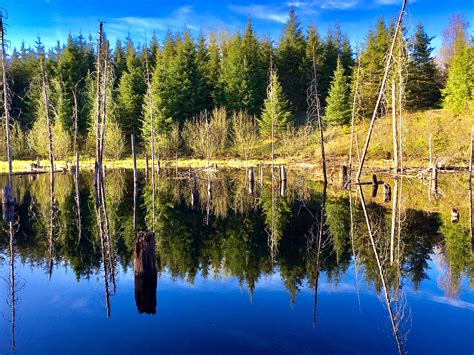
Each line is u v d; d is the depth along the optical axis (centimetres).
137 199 2316
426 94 4759
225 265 1029
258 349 598
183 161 4931
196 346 610
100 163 2294
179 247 1220
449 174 3186
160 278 933
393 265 998
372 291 830
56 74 5997
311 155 4559
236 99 5756
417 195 2280
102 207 2022
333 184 2966
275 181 3269
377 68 4628
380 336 637
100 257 1139
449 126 4103
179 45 6444
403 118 4438
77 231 1477
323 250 1156
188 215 1777
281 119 5075
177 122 5125
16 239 1363
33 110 5712
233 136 5322
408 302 770
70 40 6169
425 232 1342
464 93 4253
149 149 5128
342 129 4847
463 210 1759
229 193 2573
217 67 6412
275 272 969
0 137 4591
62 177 3684
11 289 880
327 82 6066
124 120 5594
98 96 2333
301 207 1947
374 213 1730
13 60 6719
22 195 2491
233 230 1455
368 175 3344
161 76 5497
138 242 867
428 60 4712
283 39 6512
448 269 955
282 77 6219
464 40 4994
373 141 4269
